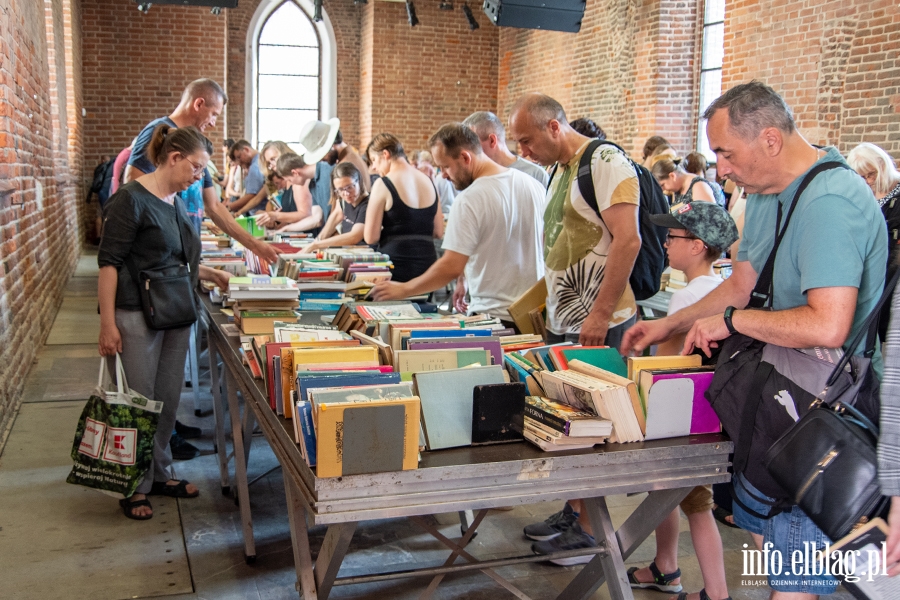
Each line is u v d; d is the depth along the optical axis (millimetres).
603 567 2176
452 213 3473
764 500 1933
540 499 1838
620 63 11398
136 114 12508
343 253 4199
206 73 12609
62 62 9062
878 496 1609
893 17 7031
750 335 1896
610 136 11727
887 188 3701
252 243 4219
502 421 1936
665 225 2586
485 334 2383
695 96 10828
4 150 4352
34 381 5180
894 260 1979
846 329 1739
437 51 14836
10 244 4496
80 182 11672
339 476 1683
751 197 2105
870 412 1807
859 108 7383
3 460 3824
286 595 2645
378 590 2701
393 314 2895
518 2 7195
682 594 2615
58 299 7797
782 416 1859
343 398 1703
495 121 4082
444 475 1752
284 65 15602
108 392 3107
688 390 1999
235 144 8750
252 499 3479
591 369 2076
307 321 3068
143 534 3090
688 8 10625
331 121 6930
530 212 3488
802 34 7938
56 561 2840
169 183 3215
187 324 3301
